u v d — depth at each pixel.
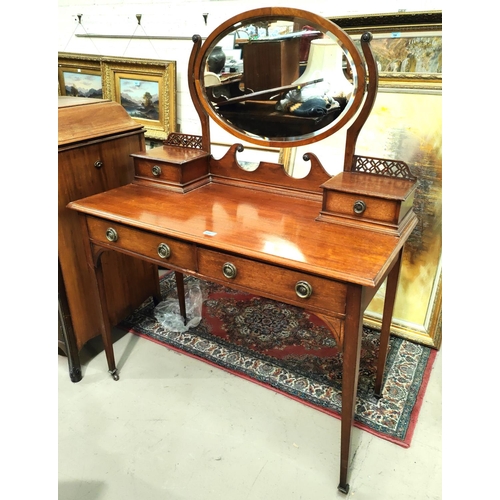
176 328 2.15
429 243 1.92
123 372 1.88
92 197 1.65
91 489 1.37
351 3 1.85
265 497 1.34
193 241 1.31
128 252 1.55
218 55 1.60
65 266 1.71
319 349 2.00
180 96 2.50
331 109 1.48
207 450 1.51
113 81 2.65
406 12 1.71
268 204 1.57
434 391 1.74
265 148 2.28
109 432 1.58
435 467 1.43
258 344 2.04
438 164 1.82
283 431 1.58
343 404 1.26
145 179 1.76
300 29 1.43
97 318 1.90
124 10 2.51
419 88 1.79
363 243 1.26
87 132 1.72
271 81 1.54
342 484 1.34
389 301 1.55
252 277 1.28
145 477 1.41
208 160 1.79
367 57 1.34
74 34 2.79
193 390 1.78
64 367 1.92
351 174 1.51
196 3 2.24
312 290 1.18
